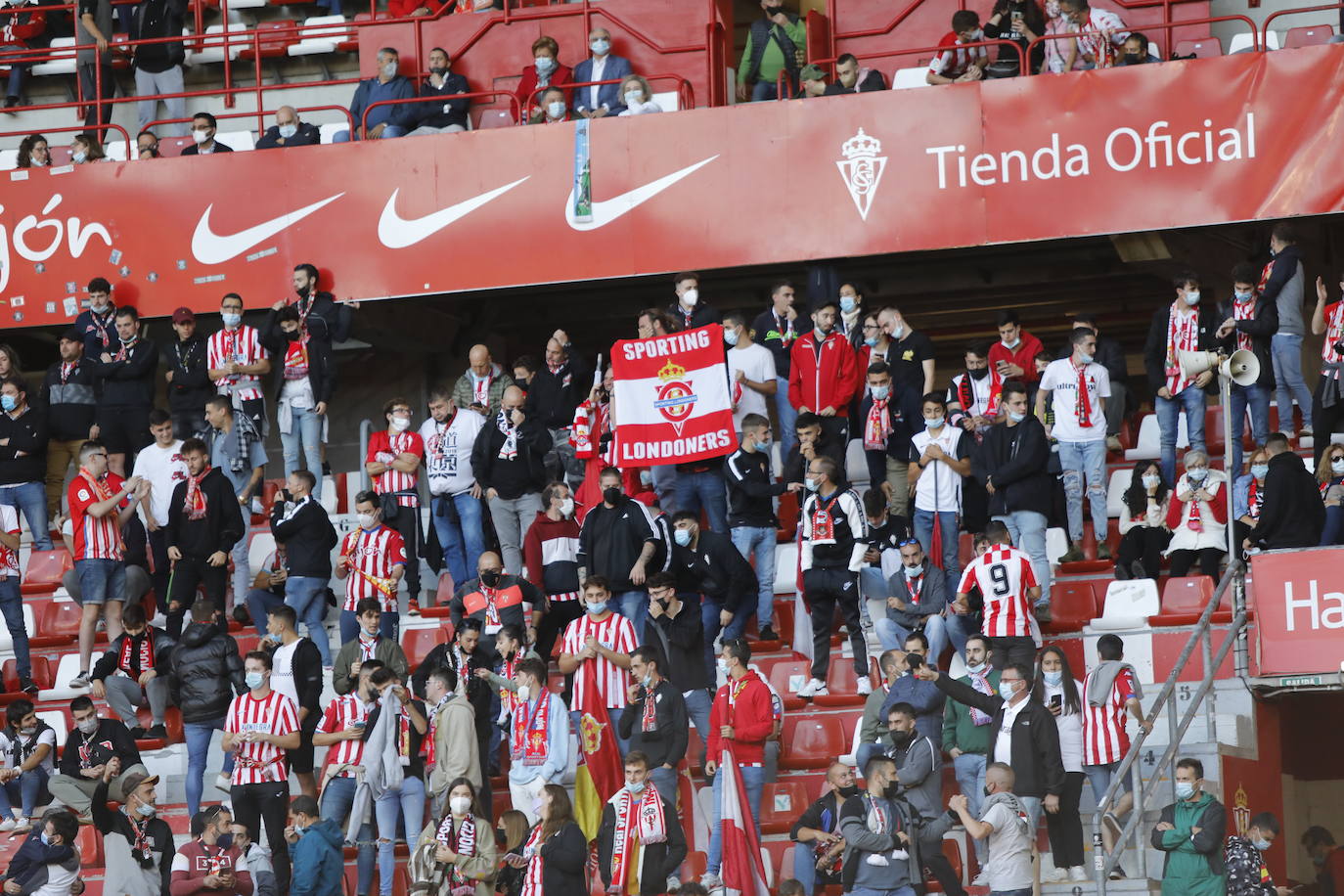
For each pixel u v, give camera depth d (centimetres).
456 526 4684
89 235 5409
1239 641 3912
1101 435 4400
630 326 6184
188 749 4128
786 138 5116
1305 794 4388
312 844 3716
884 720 3800
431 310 5788
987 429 4238
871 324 4731
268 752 3972
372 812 3978
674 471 4556
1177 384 4553
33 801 4247
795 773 4084
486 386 4831
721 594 4178
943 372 6719
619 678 4022
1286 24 5622
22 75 6431
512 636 4022
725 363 4497
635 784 3638
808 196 5091
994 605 3869
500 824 3994
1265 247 5566
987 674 3772
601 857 3650
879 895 3503
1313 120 4819
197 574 4553
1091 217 4928
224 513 4553
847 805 3550
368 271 5291
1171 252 5159
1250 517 4300
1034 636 3875
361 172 5322
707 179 5150
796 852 3662
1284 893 3844
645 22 5759
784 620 4553
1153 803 3753
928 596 4041
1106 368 4594
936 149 5031
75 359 5062
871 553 4125
